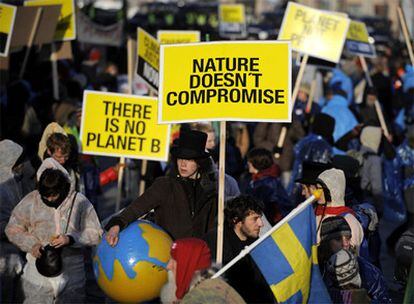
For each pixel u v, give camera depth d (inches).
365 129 1299.2
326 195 792.9
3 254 823.7
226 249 700.7
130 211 737.0
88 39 1823.3
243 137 1502.2
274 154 1314.0
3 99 1429.6
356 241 781.3
